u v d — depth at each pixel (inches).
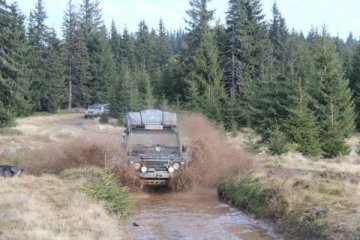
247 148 1155.3
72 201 482.3
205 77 2150.6
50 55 3034.0
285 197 517.0
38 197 496.4
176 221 523.5
